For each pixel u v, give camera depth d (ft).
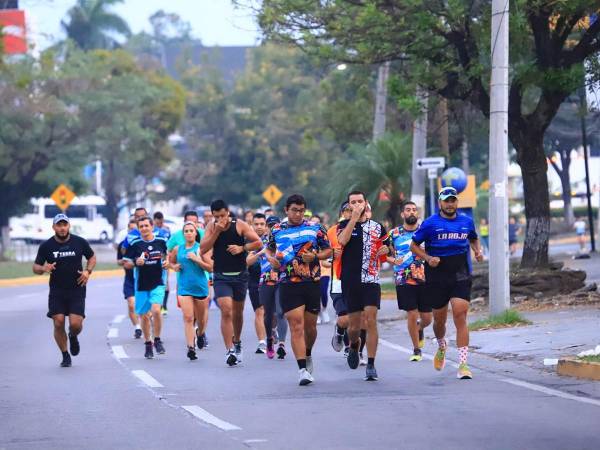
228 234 135.03
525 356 134.92
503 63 170.60
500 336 154.10
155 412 100.01
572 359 120.57
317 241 116.16
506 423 90.94
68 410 102.58
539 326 160.35
